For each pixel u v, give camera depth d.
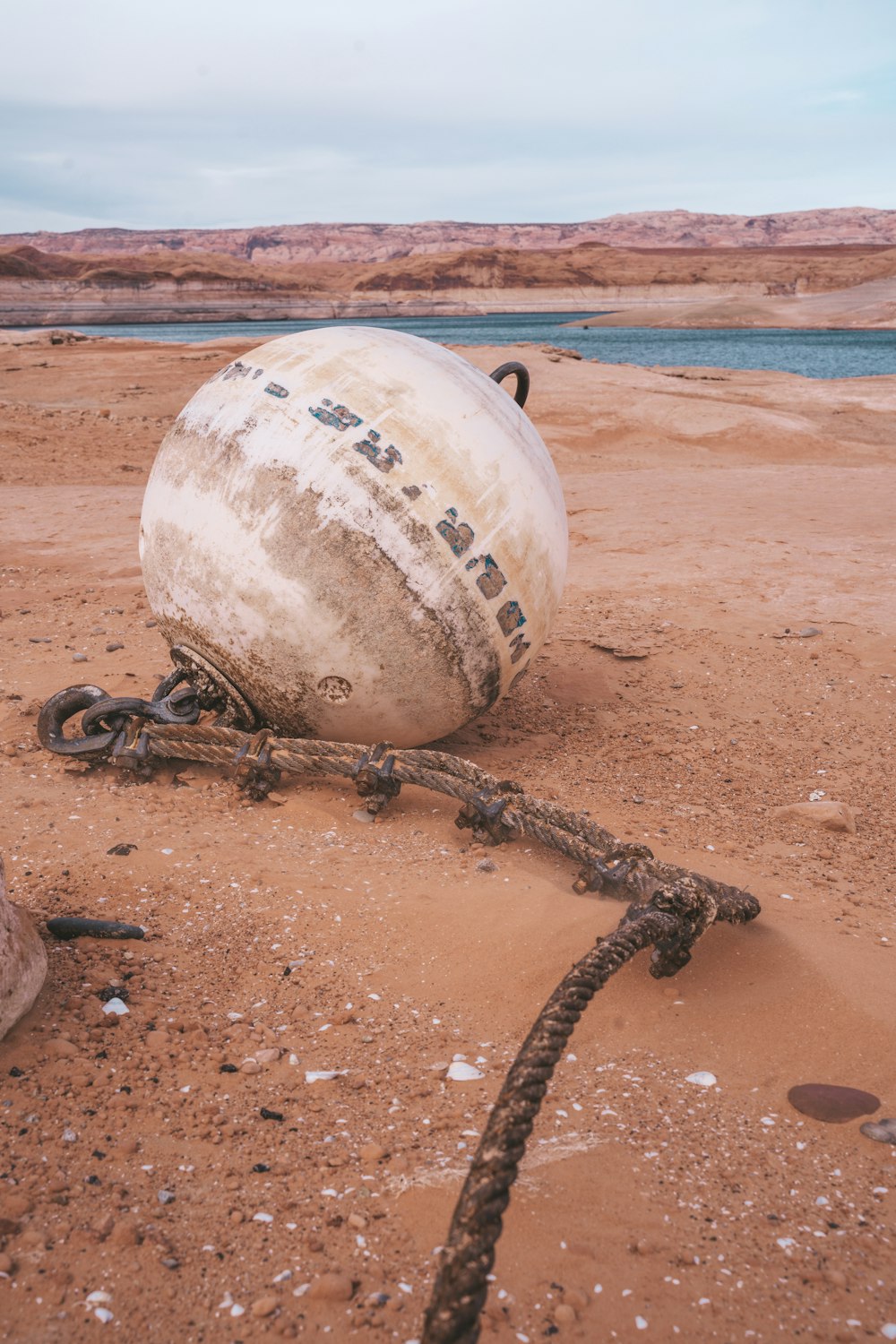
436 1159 2.76
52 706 5.62
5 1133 2.79
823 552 12.43
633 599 10.36
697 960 3.81
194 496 5.30
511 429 5.54
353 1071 3.20
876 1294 2.34
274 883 4.44
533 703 7.46
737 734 6.98
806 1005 3.49
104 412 23.81
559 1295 2.33
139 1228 2.48
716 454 22.36
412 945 3.96
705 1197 2.64
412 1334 2.21
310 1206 2.60
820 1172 2.75
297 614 5.14
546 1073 2.22
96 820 5.06
